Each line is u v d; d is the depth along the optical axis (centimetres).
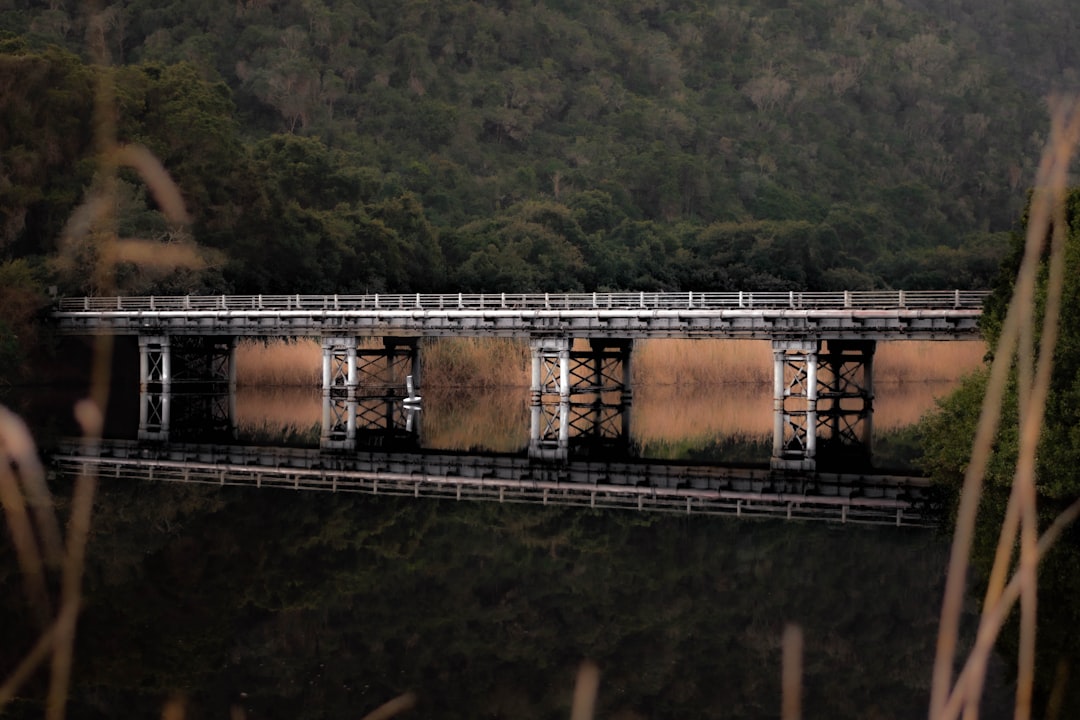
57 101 6669
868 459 4122
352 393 4750
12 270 5719
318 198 8788
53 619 1778
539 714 1396
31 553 379
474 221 10381
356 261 7881
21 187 6419
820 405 6038
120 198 5866
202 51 13925
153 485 3259
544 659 1648
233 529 2622
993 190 17325
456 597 2020
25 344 5650
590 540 2570
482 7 17912
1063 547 2380
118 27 13888
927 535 2611
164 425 4953
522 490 3353
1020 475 354
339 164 10019
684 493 3231
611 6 19750
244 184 7281
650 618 1881
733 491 3288
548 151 15438
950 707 361
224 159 7350
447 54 16850
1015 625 1792
